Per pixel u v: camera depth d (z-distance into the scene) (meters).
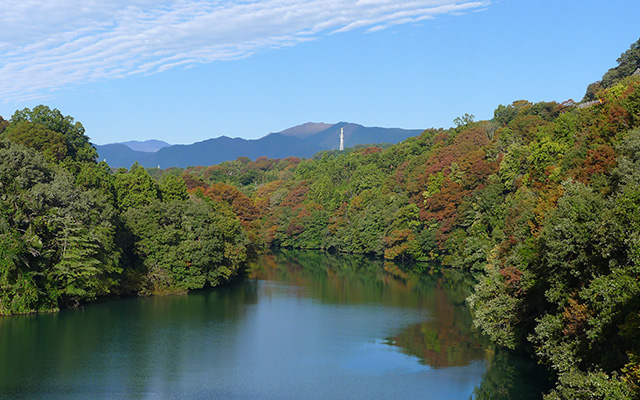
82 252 67.88
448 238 123.50
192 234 88.94
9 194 65.69
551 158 86.81
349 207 173.50
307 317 71.88
